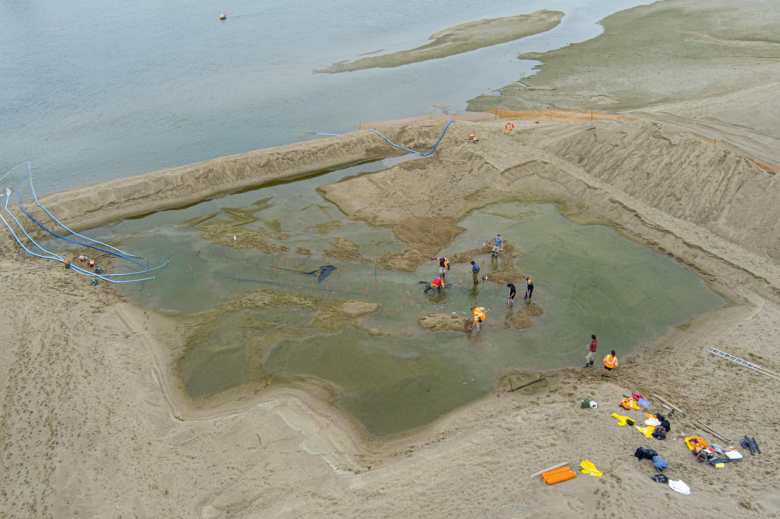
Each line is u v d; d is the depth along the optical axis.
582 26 68.44
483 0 88.25
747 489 14.70
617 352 22.02
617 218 31.02
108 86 57.47
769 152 32.69
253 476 16.77
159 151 42.28
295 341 23.23
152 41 73.56
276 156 38.91
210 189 36.75
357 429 19.08
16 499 16.25
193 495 16.22
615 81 49.44
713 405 18.52
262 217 33.19
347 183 36.34
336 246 29.70
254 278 27.44
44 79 60.44
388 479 16.30
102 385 20.58
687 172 31.52
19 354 21.84
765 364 20.33
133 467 17.27
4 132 47.34
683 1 73.88
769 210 28.03
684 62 52.22
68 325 23.70
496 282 26.28
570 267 27.17
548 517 13.91
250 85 55.72
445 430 18.70
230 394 20.77
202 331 24.06
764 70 47.50
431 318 24.06
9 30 83.75
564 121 41.00
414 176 36.34
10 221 32.62
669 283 25.83
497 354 22.09
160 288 27.06
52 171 39.94
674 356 21.44
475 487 15.42
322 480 16.47
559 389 20.09
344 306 25.12
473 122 42.25
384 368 21.67
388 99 49.91
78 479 16.83
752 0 69.38
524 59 58.12
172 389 21.09
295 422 19.02
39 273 27.97
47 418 19.00
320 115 47.44
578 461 15.94
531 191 34.28
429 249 29.19
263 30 76.25
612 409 18.27
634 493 14.51
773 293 24.47
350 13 83.44
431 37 68.19
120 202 34.97
